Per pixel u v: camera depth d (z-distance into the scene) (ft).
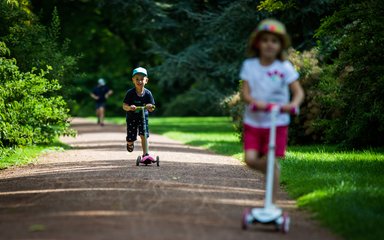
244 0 180.14
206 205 58.08
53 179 78.07
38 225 49.47
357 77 102.27
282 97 51.03
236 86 210.38
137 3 221.05
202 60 214.90
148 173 82.17
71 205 58.18
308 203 59.11
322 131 131.95
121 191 65.87
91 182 73.46
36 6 200.75
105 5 230.68
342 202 56.54
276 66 50.70
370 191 62.54
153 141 154.30
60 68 132.16
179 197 62.08
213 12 206.90
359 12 97.50
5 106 98.32
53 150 120.16
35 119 105.70
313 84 132.26
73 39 240.73
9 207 59.67
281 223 48.49
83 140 155.43
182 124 256.73
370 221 49.93
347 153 104.68
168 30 228.22
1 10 118.73
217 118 315.78
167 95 401.08
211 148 131.44
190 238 44.52
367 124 106.83
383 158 93.50
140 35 337.11
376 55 99.09
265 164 51.80
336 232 48.88
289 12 165.68
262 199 63.00
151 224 48.96
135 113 94.53
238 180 76.79
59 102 110.22
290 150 119.24
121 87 401.49
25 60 123.24
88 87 398.42
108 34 331.77
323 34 104.99
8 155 100.73
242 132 146.10
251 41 50.57
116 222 49.80
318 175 74.18
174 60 217.56
